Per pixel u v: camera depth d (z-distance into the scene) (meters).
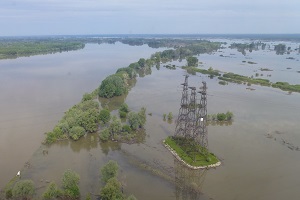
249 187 98.88
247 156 119.31
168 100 198.38
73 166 110.25
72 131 133.25
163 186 98.50
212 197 93.38
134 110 175.12
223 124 155.62
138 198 91.62
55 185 89.00
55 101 188.25
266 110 180.25
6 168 107.06
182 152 119.81
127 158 117.44
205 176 105.19
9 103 182.75
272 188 98.50
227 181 102.12
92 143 131.25
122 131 139.75
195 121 134.75
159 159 116.69
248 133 143.25
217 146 127.81
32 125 147.00
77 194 89.56
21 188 85.81
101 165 111.44
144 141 133.25
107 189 86.31
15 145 125.38
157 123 154.25
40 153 119.69
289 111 178.62
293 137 139.00
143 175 104.88
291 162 115.44
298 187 99.31
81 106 160.88
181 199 91.75
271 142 133.38
